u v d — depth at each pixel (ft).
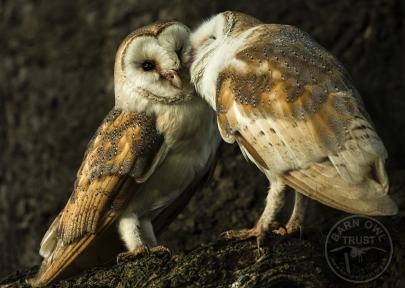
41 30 58.03
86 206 38.73
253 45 34.91
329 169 32.45
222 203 50.14
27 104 57.47
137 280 35.73
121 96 39.73
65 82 57.06
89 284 36.78
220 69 35.37
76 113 56.39
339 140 32.35
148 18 55.57
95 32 57.00
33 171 56.39
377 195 31.76
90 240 38.58
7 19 58.90
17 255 55.47
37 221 55.52
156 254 37.04
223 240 35.58
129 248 38.81
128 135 38.86
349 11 54.34
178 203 41.83
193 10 54.39
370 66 53.78
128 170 38.55
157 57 38.99
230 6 54.39
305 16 54.39
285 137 33.01
